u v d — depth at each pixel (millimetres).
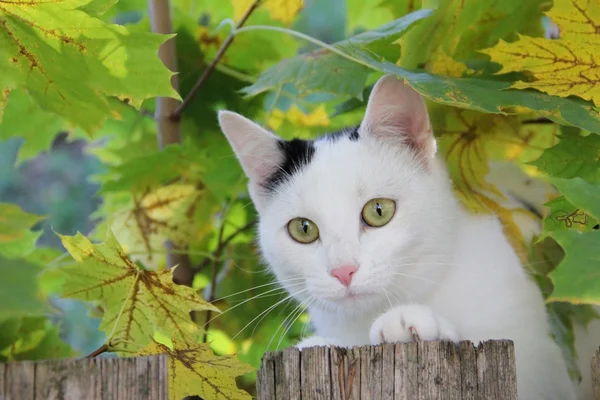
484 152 941
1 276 722
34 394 717
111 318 836
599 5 821
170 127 995
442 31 936
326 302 881
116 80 834
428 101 942
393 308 838
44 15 812
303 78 914
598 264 761
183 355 804
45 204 1572
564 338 917
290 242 900
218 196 980
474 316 866
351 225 879
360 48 899
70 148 1578
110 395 728
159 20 993
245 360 1040
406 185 887
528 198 948
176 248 1002
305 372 765
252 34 1043
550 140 945
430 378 759
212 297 1008
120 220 982
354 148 903
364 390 760
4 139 993
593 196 779
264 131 921
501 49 842
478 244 888
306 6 1263
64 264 879
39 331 910
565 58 837
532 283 892
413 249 878
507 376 764
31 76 833
